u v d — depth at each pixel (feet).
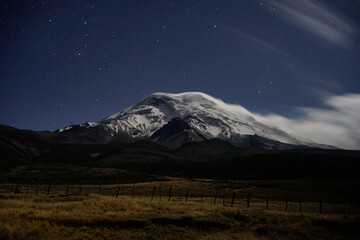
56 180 374.02
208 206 108.47
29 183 332.60
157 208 98.27
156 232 71.72
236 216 85.10
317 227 77.61
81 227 72.43
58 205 94.89
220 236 70.79
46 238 64.28
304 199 194.70
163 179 393.91
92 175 416.87
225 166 581.94
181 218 80.18
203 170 585.22
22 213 78.69
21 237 63.21
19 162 563.07
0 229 64.80
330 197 209.67
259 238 71.36
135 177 402.52
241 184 308.81
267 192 228.84
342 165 495.41
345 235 73.67
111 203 101.65
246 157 637.30
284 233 74.33
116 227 73.72
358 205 165.17
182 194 199.21
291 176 461.78
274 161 561.02
